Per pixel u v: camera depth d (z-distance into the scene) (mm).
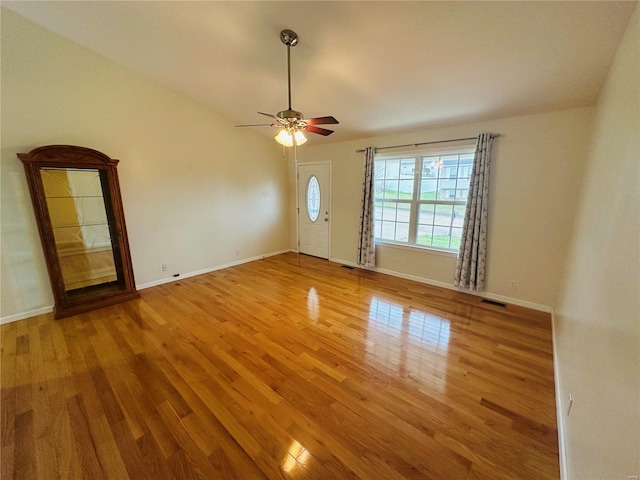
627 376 824
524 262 3197
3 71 2713
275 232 5691
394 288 3887
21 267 2973
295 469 1444
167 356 2373
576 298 1892
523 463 1467
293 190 5723
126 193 3645
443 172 3773
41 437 1622
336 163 4891
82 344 2547
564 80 2273
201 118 4250
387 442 1591
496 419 1736
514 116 3029
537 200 3016
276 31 2359
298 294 3688
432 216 3951
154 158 3844
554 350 2410
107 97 3361
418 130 3787
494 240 3365
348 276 4418
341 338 2643
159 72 3471
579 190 2723
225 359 2334
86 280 3371
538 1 1631
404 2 1824
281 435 1639
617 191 1264
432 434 1639
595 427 1070
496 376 2117
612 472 855
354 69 2664
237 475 1415
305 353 2412
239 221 5012
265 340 2611
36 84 2891
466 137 3398
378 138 4258
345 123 3932
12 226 2891
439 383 2047
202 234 4508
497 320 2959
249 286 3986
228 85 3523
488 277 3492
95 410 1812
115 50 3129
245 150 4918
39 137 2959
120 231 3350
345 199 4879
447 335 2680
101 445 1572
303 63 2734
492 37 1961
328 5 1984
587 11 1610
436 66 2385
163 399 1903
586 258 1783
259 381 2078
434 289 3844
